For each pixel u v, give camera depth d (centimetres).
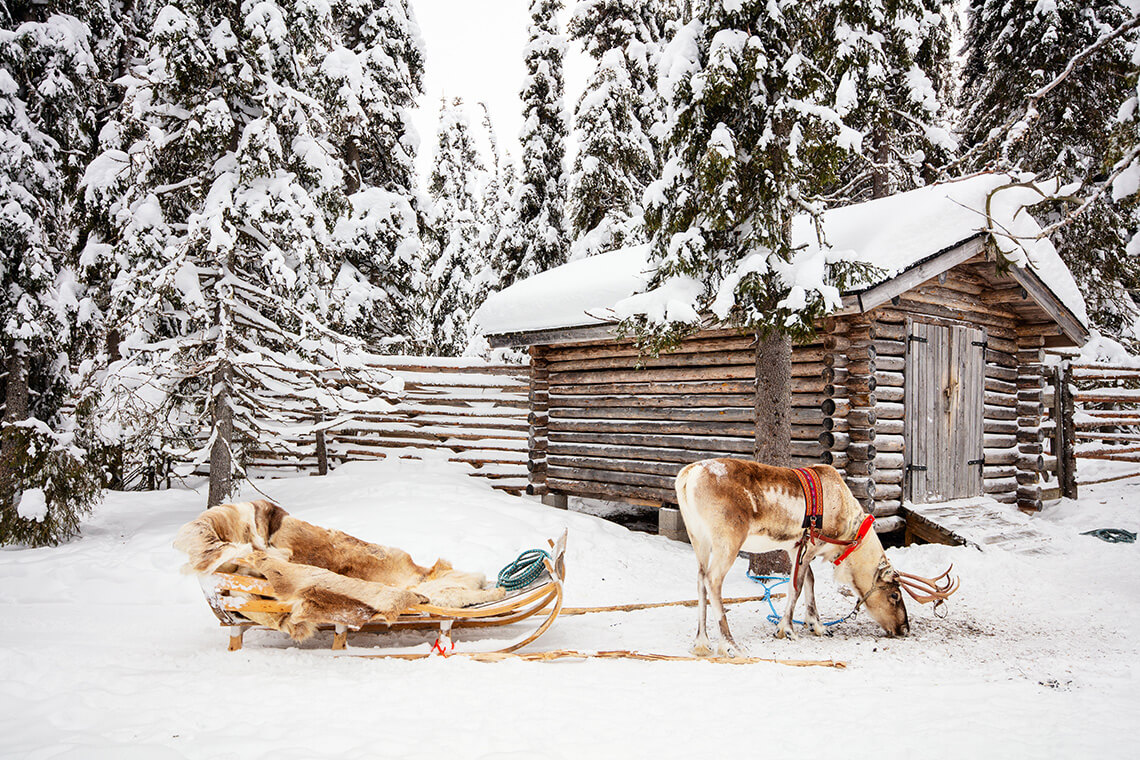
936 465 1046
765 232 821
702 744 357
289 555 595
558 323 1201
